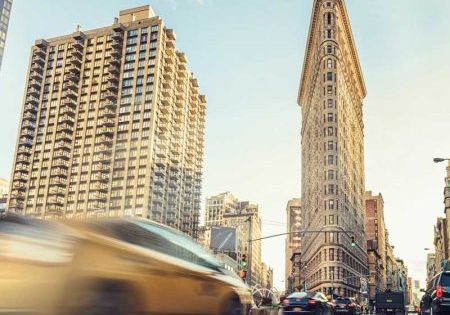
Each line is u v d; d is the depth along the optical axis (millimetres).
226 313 9047
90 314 6055
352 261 127000
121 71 153625
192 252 8398
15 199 150125
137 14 164000
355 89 160375
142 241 7188
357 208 145875
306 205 160750
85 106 154625
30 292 5473
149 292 7008
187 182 164625
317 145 131375
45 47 165250
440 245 169125
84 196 145000
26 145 155125
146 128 144500
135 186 140250
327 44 128500
